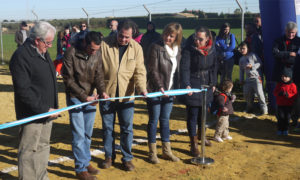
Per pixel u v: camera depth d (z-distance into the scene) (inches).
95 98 162.1
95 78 165.5
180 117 291.4
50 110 139.9
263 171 179.3
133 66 169.3
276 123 272.1
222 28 328.5
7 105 335.9
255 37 304.8
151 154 189.0
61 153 202.8
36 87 136.4
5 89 414.0
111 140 178.9
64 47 481.7
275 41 264.4
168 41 178.9
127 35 159.3
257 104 329.4
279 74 263.6
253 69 291.7
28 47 132.4
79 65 157.6
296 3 284.8
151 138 187.3
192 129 199.9
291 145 221.8
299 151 210.2
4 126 125.0
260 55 304.3
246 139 233.3
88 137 170.7
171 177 170.2
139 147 213.9
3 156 197.0
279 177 171.5
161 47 180.7
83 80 161.0
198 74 195.9
